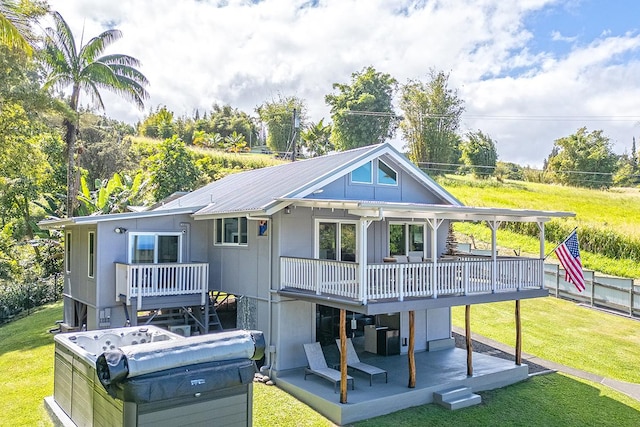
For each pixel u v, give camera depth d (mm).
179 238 15414
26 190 28109
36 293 22797
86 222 13773
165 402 7004
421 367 13320
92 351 10180
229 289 14812
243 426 7750
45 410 9953
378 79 49844
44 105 19906
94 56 24281
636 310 19000
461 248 26125
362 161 14211
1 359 13641
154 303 13703
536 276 13961
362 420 10273
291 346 12875
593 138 44844
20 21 16016
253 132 66062
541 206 35312
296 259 12336
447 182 42406
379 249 15062
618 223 29828
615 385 12992
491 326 18219
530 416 10969
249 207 12883
